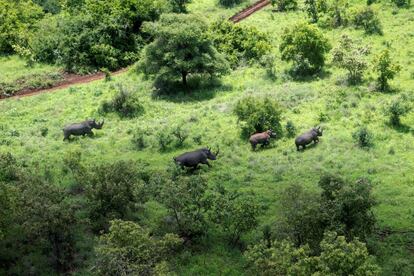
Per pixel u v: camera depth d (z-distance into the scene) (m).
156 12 66.50
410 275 26.75
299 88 50.72
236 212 29.69
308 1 65.12
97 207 30.95
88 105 52.88
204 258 29.30
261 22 66.25
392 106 42.53
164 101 53.09
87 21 64.06
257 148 42.03
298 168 37.91
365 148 39.56
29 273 28.58
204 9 72.00
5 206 27.80
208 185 36.44
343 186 28.25
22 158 42.31
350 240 26.95
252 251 25.00
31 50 64.75
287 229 27.86
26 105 54.03
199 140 43.38
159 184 32.12
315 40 53.09
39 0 74.25
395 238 29.81
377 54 54.50
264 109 43.72
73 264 29.20
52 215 27.56
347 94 48.03
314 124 44.31
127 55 63.59
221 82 55.69
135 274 23.89
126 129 47.12
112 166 32.22
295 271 22.67
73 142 45.28
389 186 34.81
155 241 25.67
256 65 57.81
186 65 52.91
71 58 62.28
